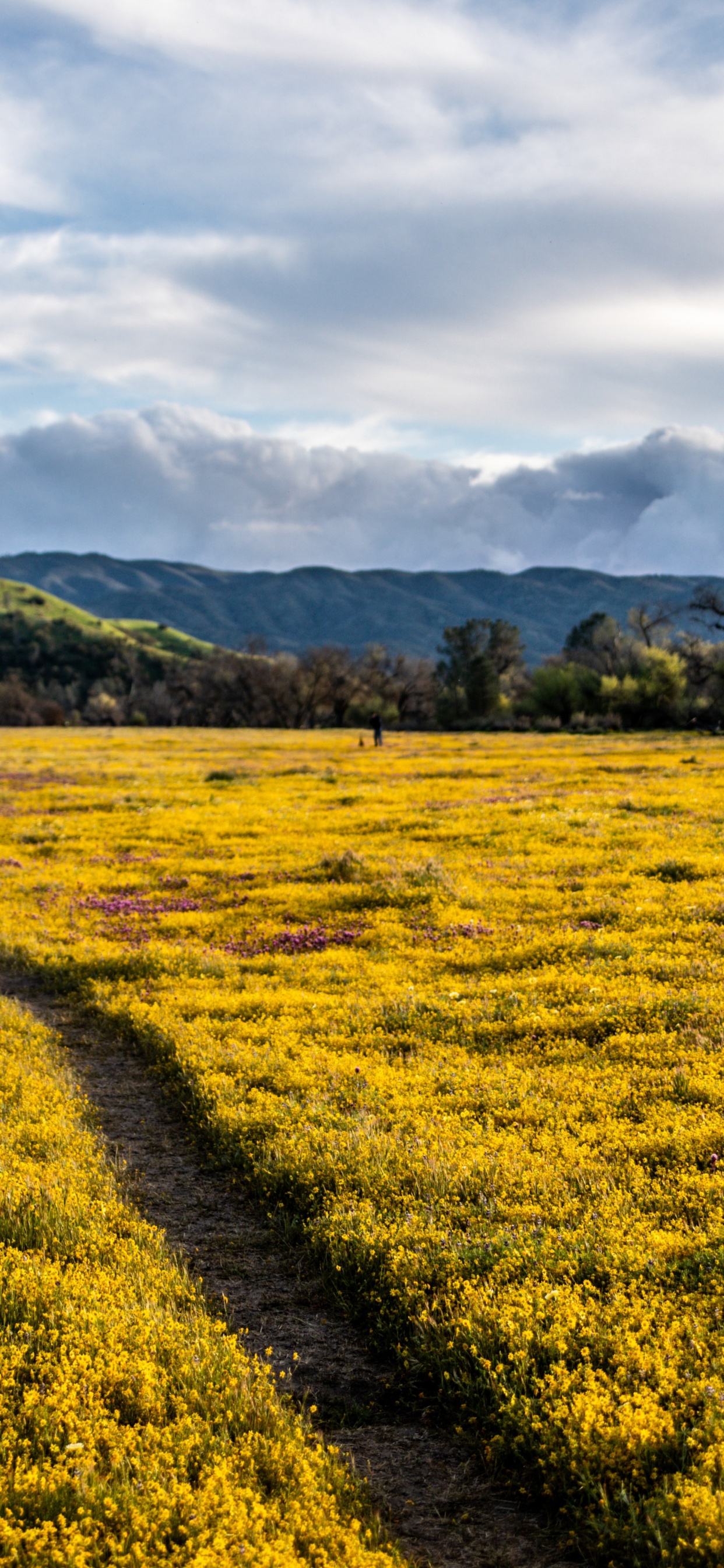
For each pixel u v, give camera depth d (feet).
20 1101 30.89
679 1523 13.34
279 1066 32.60
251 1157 26.35
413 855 71.61
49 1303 19.07
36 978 48.14
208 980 44.42
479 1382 16.98
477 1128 26.45
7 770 160.86
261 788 127.44
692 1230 20.45
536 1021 34.83
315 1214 23.49
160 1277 20.56
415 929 51.75
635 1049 31.73
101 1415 15.89
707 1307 17.76
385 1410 17.43
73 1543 12.87
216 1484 14.28
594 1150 24.76
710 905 50.08
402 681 444.55
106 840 87.51
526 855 69.51
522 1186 23.25
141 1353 17.40
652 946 43.86
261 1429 16.05
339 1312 20.31
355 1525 13.61
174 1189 25.99
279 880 67.05
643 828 75.61
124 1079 34.35
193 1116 29.89
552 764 146.82
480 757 172.65
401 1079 30.71
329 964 46.42
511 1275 19.80
